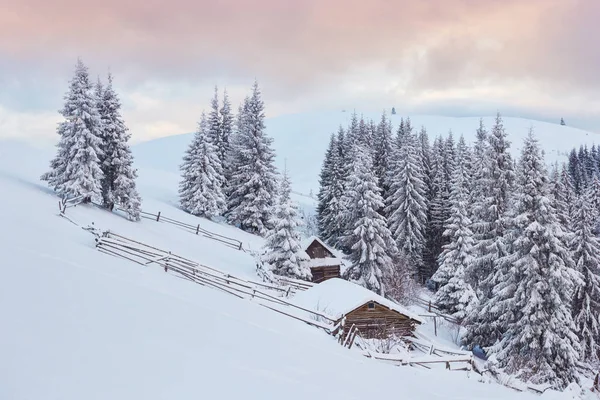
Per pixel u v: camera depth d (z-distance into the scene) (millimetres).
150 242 30047
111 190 37719
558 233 25578
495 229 31953
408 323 26703
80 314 8578
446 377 14922
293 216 35531
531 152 26688
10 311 7551
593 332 31266
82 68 34594
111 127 37000
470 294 36281
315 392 8633
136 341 8062
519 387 15438
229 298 18359
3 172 37719
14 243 14039
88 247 20625
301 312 21078
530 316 24859
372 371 12664
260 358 9875
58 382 5648
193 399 6426
